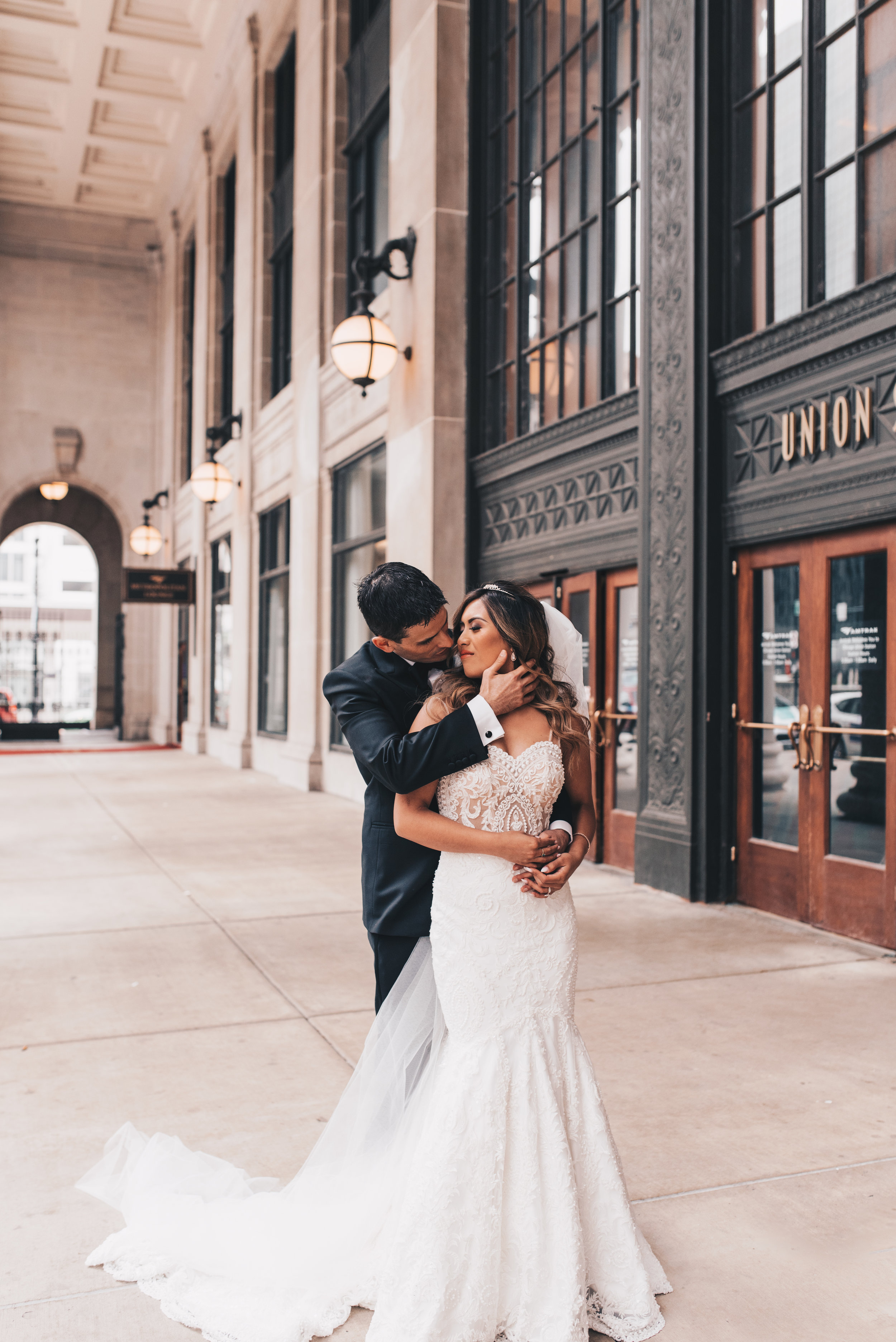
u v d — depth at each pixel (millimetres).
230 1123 3299
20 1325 2260
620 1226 2260
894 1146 3102
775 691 6098
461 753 2229
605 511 7637
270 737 15414
